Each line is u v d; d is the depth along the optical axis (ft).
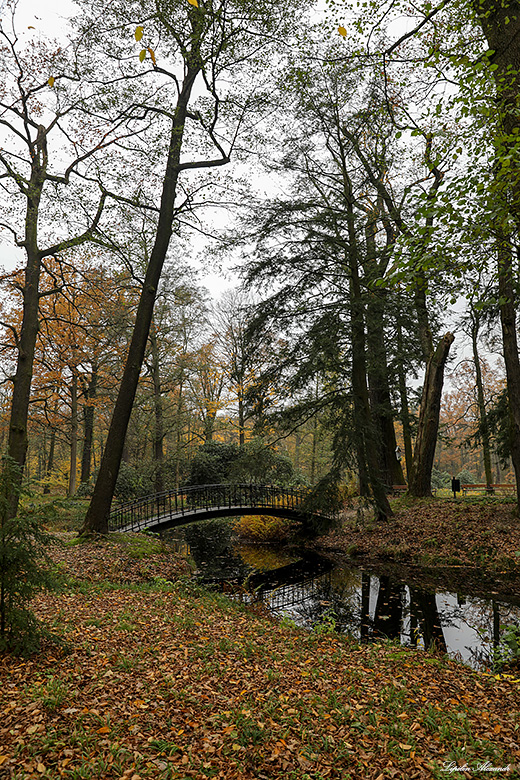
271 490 65.51
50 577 15.87
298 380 50.21
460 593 34.04
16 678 13.78
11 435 39.34
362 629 28.07
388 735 12.28
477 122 20.51
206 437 89.86
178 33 37.65
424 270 19.83
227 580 42.19
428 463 59.57
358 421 49.57
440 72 23.31
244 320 54.39
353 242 50.37
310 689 15.25
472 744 11.82
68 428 81.46
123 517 57.72
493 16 22.41
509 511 45.75
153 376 73.92
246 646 19.24
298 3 38.42
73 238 40.22
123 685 14.07
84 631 18.89
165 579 30.42
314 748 11.61
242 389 82.84
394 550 45.75
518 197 17.90
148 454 98.68
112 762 10.21
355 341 48.52
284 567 47.55
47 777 9.44
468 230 18.26
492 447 59.93
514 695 15.62
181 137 41.47
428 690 15.80
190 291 74.18
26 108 40.24
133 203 41.83
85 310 67.36
